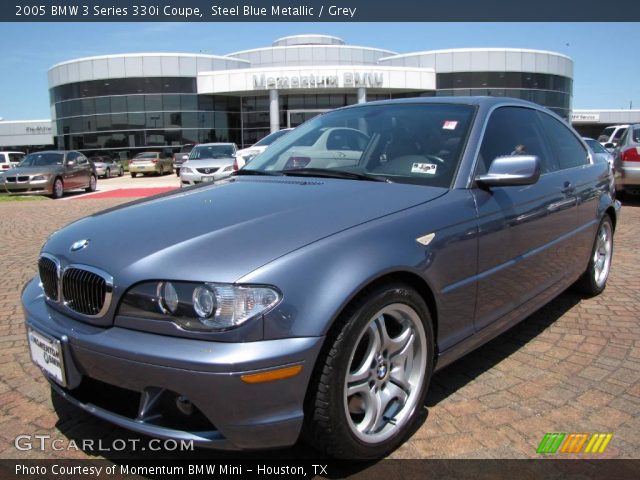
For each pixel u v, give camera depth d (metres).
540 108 4.06
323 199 2.62
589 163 4.48
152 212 2.71
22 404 2.99
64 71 39.44
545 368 3.34
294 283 2.08
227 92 36.34
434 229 2.56
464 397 2.98
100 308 2.25
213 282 2.04
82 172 18.55
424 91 36.59
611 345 3.67
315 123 3.96
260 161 3.77
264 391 2.01
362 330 2.22
